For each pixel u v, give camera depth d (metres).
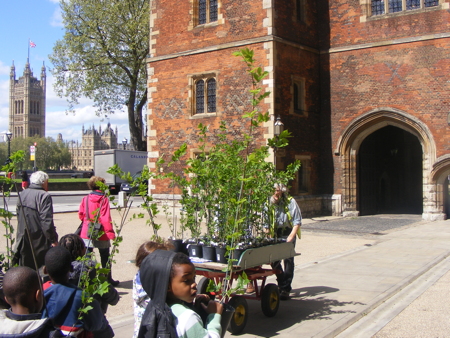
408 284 8.10
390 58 18.27
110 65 30.56
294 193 18.33
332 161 19.50
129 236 13.63
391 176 24.39
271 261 6.01
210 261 5.76
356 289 7.62
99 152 36.91
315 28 19.66
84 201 7.33
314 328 5.70
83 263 3.70
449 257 10.60
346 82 19.17
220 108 18.30
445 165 17.33
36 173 6.49
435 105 17.48
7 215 3.95
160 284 2.85
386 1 18.52
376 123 18.84
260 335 5.48
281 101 17.61
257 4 17.58
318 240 13.23
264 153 5.92
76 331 3.24
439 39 17.42
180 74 19.34
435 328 5.72
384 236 13.91
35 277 2.91
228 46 18.08
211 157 6.36
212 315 3.15
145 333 2.79
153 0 20.19
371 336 5.49
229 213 5.82
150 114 20.14
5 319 2.77
